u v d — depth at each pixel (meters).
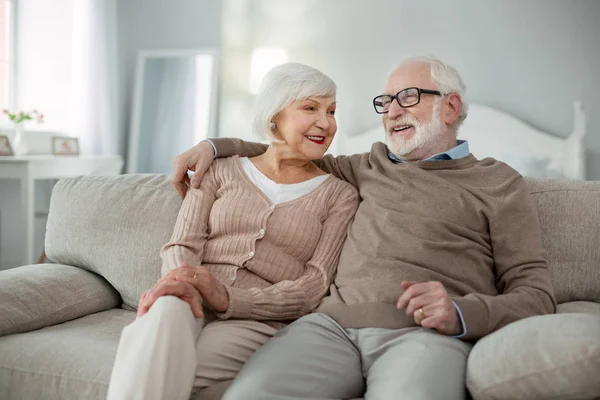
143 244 1.79
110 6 4.75
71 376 1.36
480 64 4.19
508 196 1.53
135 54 5.13
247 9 4.83
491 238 1.52
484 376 1.11
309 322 1.42
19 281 1.64
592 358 1.02
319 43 4.63
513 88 4.12
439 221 1.52
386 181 1.62
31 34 4.44
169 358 1.17
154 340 1.17
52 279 1.72
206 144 1.73
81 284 1.77
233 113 4.89
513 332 1.15
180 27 5.03
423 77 1.72
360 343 1.39
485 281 1.50
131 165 4.93
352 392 1.32
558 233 1.66
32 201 3.60
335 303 1.46
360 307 1.42
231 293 1.41
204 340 1.36
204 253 1.62
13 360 1.43
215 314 1.48
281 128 1.66
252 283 1.54
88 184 1.95
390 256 1.50
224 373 1.35
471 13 4.20
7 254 4.16
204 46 4.95
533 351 1.08
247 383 1.21
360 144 4.39
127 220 1.83
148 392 1.14
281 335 1.38
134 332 1.20
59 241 1.89
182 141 4.85
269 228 1.58
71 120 4.64
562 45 4.01
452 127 1.79
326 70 4.61
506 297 1.35
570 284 1.64
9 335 1.53
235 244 1.57
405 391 1.13
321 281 1.54
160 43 5.09
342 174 1.78
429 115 1.71
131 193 1.88
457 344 1.28
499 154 4.00
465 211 1.54
